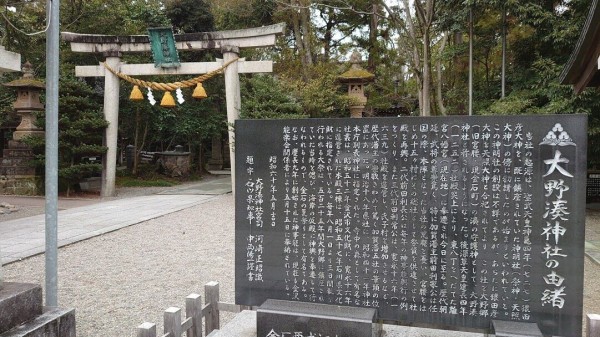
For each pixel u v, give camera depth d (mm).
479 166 3658
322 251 4078
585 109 11688
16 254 7605
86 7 19391
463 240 3709
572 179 3455
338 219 4027
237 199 4289
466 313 3715
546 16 12250
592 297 5793
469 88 14594
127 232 9812
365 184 3951
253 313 4500
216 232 9883
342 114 17281
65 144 15562
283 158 4164
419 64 16781
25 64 17250
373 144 3924
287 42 25125
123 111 20344
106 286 6152
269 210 4211
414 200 3826
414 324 3844
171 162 23000
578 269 3461
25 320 3727
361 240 3971
